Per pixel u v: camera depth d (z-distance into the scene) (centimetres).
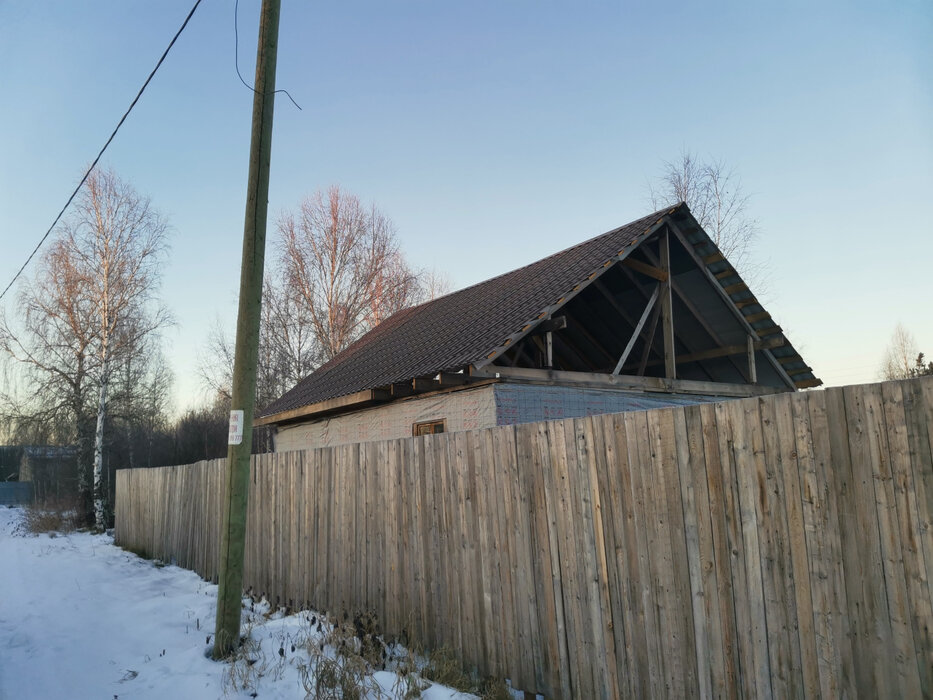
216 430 3716
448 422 1039
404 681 550
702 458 414
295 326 3219
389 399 1195
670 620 426
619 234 1107
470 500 591
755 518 385
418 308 1925
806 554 360
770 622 374
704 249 1093
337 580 778
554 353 1323
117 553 1564
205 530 1152
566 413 997
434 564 628
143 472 1581
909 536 320
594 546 479
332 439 1407
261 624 766
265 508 960
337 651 602
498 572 556
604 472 475
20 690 568
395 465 693
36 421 2486
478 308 1289
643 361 1112
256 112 701
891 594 325
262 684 568
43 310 2450
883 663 326
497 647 552
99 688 573
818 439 359
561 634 499
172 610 869
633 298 1195
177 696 550
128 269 2512
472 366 879
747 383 1273
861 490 339
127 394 2658
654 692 433
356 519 751
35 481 3697
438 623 619
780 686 368
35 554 1566
